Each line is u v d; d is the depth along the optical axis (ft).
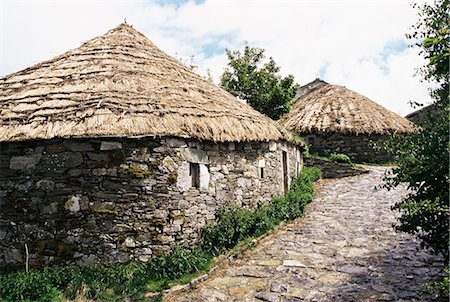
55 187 23.84
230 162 29.58
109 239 23.31
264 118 36.76
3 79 30.32
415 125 20.36
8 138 23.52
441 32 14.57
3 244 24.20
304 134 65.36
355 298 18.95
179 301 20.16
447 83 17.93
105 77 27.73
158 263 23.08
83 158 23.71
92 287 20.90
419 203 16.72
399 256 24.26
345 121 64.69
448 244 17.57
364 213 35.35
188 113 26.94
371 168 58.39
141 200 23.90
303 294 19.93
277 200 35.27
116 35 34.04
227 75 77.71
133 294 20.53
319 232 30.50
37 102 25.71
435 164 16.65
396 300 18.31
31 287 20.66
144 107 25.53
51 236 23.62
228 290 21.11
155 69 30.78
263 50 77.87
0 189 24.53
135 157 24.04
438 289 18.45
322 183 51.29
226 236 26.84
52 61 31.19
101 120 23.72
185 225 25.18
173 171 24.90
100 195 23.54
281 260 24.95
